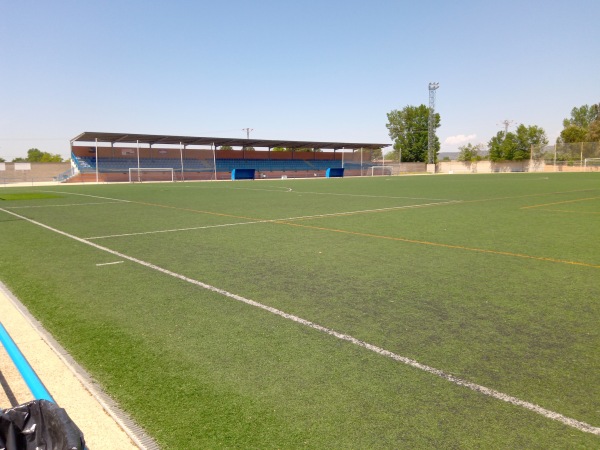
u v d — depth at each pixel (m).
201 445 2.54
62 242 9.42
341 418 2.82
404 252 8.16
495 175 55.84
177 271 6.79
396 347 3.93
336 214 14.51
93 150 51.66
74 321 4.65
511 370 3.49
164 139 46.88
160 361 3.68
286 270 6.81
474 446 2.53
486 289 5.74
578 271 6.71
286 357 3.74
